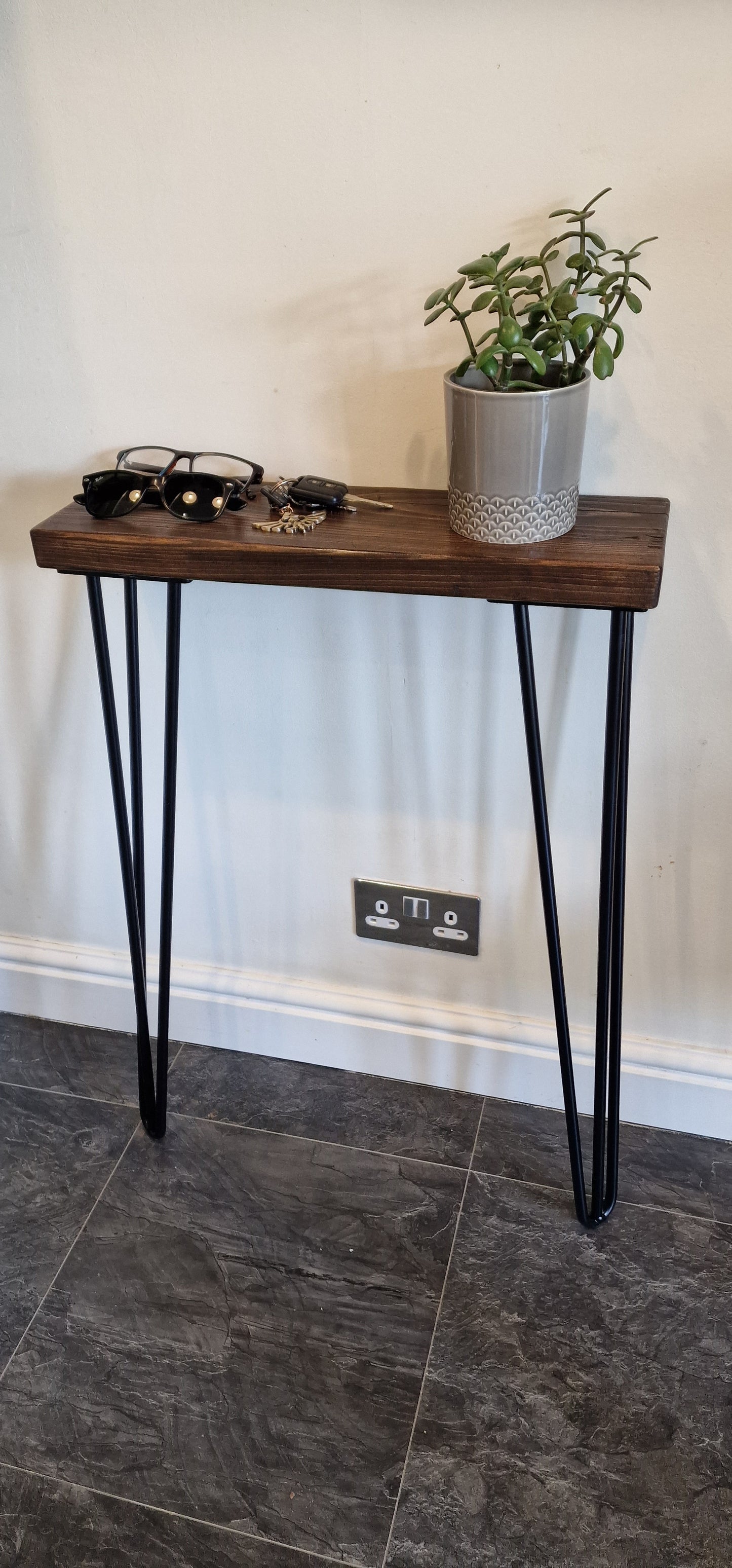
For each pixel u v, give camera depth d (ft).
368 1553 3.60
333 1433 3.90
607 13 3.00
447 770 4.37
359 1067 5.25
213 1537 3.66
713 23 2.94
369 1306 4.27
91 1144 4.95
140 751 4.31
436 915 4.74
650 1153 4.81
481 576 3.28
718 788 4.09
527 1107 5.06
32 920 5.44
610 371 3.04
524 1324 4.19
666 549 3.68
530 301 3.46
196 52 3.30
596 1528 3.63
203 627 4.33
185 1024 5.41
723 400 3.40
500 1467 3.79
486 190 3.32
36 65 3.42
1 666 4.69
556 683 4.05
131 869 4.41
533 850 4.46
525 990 4.84
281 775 4.60
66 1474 3.83
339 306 3.59
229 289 3.64
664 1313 4.20
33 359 3.93
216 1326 4.23
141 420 3.97
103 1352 4.16
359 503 3.69
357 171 3.37
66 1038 5.52
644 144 3.14
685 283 3.28
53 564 3.65
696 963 4.51
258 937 5.11
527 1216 4.57
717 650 3.81
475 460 3.20
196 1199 4.69
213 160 3.45
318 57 3.23
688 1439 3.84
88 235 3.66
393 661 4.17
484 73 3.15
